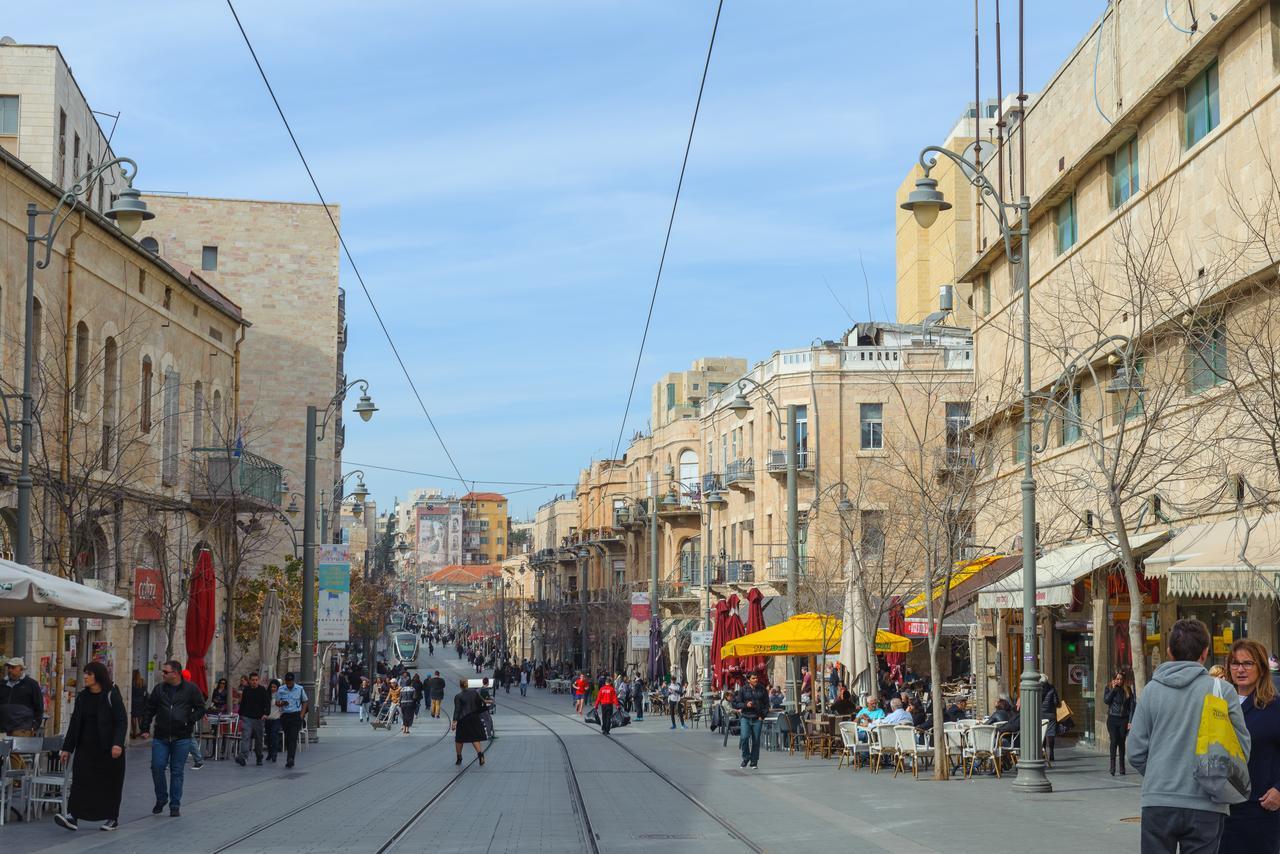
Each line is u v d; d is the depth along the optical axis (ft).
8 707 62.49
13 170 93.40
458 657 527.40
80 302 106.01
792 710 113.60
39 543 97.14
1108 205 98.78
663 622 261.44
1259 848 27.76
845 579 132.26
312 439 125.08
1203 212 82.02
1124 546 65.36
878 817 59.52
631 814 61.46
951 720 97.14
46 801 57.16
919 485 97.45
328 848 48.37
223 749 101.19
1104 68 98.48
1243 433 71.05
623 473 341.62
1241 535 68.13
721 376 314.14
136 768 89.40
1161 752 26.55
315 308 212.64
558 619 359.25
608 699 146.20
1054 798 67.46
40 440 92.99
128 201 71.82
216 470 130.93
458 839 51.80
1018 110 118.52
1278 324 70.23
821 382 196.13
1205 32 80.12
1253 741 27.94
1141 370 87.10
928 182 71.26
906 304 231.71
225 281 211.41
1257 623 75.61
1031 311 114.83
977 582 109.70
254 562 195.62
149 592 120.57
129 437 114.73
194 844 49.26
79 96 140.15
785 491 203.62
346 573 124.16
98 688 54.24
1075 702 110.11
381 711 165.37
